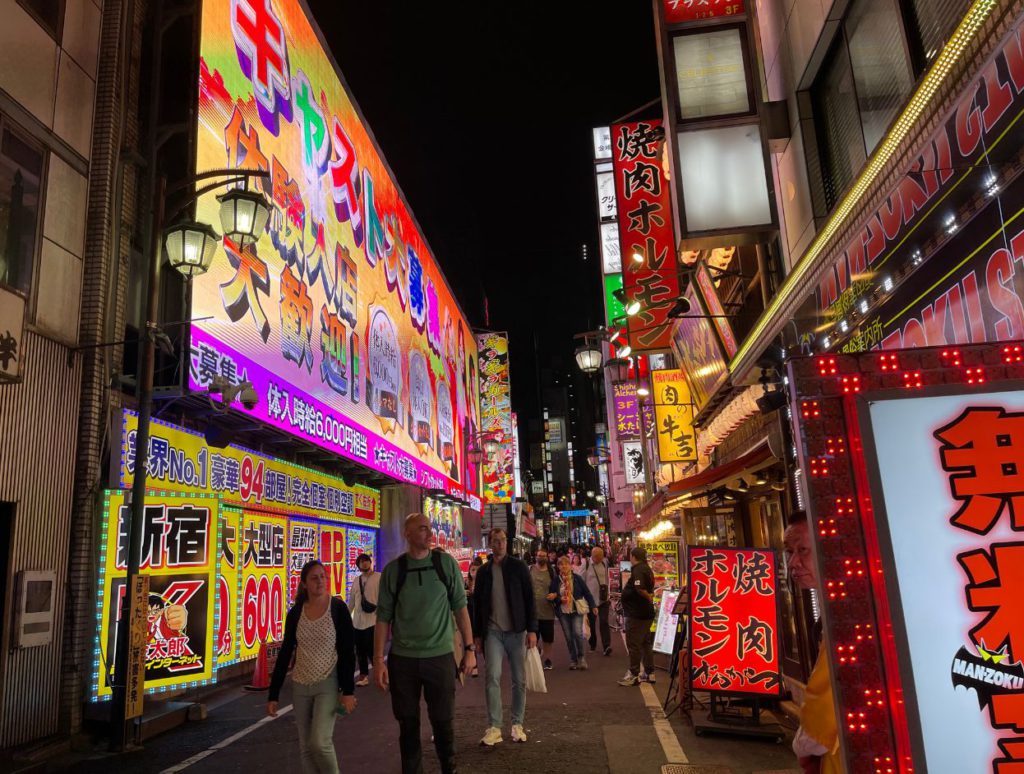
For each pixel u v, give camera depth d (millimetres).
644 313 14102
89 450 9500
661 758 6656
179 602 10555
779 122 9266
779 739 7184
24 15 9086
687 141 9047
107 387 9914
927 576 2420
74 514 9320
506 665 10734
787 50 9281
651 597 10828
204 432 11984
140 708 8211
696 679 7762
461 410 37344
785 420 7922
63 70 9820
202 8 12312
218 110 12656
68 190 9758
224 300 12164
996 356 2576
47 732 8461
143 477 8688
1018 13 3879
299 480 15711
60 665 8820
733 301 13906
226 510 11992
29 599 8312
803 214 9000
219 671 11438
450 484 32344
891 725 2344
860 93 7465
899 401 2553
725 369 11750
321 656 5414
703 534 15438
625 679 10586
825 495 2523
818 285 7391
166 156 11938
